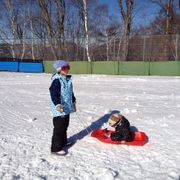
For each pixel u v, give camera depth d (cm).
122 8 3741
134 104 1162
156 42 3031
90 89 1664
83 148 636
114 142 654
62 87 603
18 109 1052
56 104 589
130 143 650
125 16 3728
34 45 3631
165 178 503
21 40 3756
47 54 3572
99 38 3253
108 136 695
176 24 4022
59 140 597
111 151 621
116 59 3169
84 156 594
